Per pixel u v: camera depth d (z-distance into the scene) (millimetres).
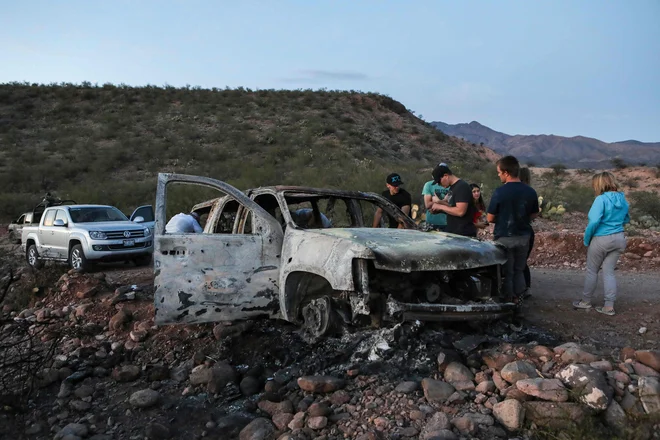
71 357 5715
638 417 3758
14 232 15367
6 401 4625
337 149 31609
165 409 4562
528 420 3795
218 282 5348
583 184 22219
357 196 6566
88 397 4824
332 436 3824
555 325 5770
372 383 4434
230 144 32781
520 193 5797
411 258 4660
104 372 5379
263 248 5527
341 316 4965
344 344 4938
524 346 4793
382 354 4684
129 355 5750
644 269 8828
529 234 5879
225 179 24766
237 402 4602
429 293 5004
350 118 39844
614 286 6035
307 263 5012
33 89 43562
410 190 17219
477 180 19984
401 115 46156
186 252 5301
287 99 44031
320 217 6555
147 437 4062
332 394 4387
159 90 45281
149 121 37312
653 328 5555
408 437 3688
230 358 5383
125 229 11383
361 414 4035
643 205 16312
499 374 4297
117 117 37938
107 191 22344
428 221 7457
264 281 5480
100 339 6254
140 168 28453
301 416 4023
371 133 37906
